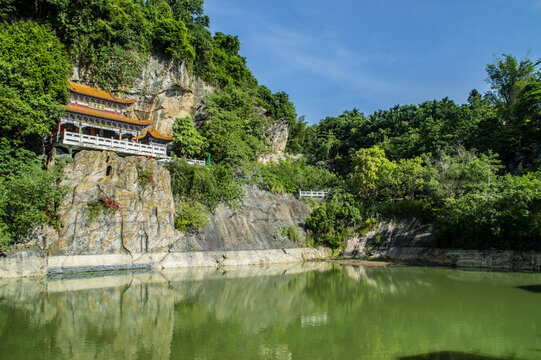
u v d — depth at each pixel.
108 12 37.91
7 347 12.04
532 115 50.38
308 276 29.34
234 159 42.50
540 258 31.62
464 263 34.62
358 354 12.02
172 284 24.05
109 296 19.95
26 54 28.41
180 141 39.72
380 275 29.80
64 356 11.29
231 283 25.31
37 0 33.84
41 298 19.08
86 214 27.45
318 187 53.28
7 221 24.09
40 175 26.00
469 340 13.41
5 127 25.64
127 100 36.16
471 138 54.97
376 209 45.41
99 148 31.50
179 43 44.22
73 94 33.00
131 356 11.50
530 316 16.83
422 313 17.61
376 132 77.50
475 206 33.09
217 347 12.69
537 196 30.89
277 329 15.03
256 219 39.41
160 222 30.78
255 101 59.38
